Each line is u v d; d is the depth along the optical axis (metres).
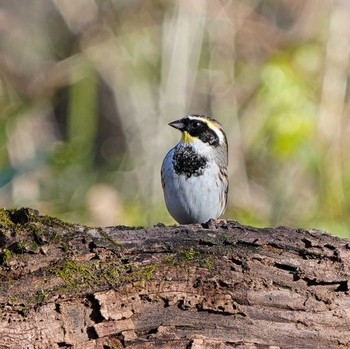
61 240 7.41
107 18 17.17
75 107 16.41
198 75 16.44
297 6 16.75
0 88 16.92
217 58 16.47
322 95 15.59
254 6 16.91
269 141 16.03
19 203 14.88
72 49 17.48
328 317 7.75
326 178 15.64
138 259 7.55
